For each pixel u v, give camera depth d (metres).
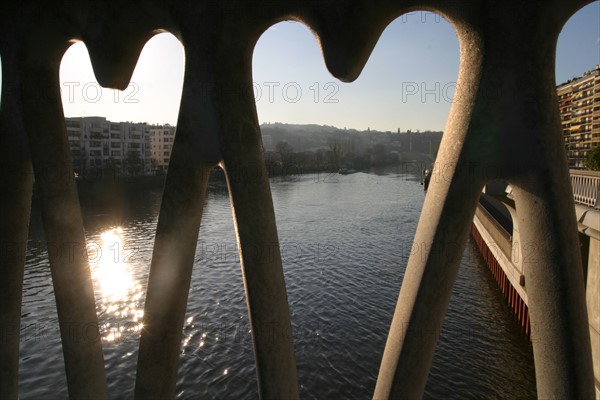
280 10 2.25
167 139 100.88
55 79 2.82
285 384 2.44
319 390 14.25
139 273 27.19
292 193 75.94
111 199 61.88
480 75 2.00
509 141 2.01
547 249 2.01
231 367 15.59
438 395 13.16
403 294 2.25
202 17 2.30
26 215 2.94
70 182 2.89
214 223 45.75
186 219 2.50
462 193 2.07
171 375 2.69
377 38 2.22
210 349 16.94
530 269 2.10
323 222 46.34
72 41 2.72
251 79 2.41
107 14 2.48
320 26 2.19
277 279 2.42
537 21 1.93
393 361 2.21
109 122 85.94
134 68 2.71
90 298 3.01
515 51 1.96
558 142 2.00
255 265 2.35
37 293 23.08
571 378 2.02
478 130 2.03
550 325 2.04
